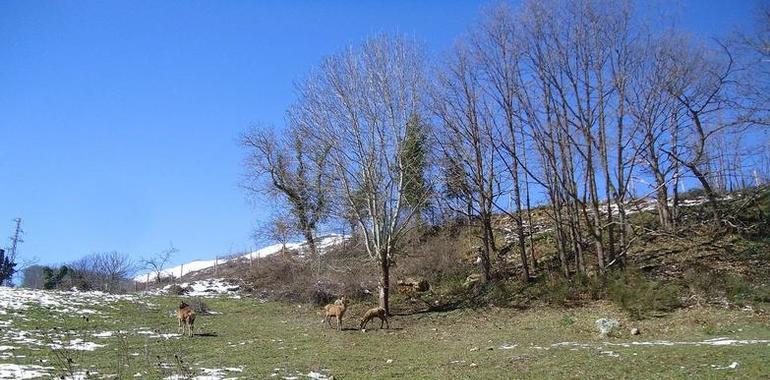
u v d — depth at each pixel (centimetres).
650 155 3017
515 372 1351
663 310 2186
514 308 2528
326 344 1942
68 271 4269
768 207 3092
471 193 3033
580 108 2789
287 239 3959
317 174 2883
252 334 2172
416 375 1373
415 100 2816
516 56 2898
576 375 1277
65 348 1672
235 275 3962
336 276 3209
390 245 2742
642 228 2970
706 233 2964
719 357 1348
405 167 2780
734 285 2284
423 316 2609
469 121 2973
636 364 1342
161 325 2319
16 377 1216
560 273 2792
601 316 2225
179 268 5131
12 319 2105
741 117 2800
